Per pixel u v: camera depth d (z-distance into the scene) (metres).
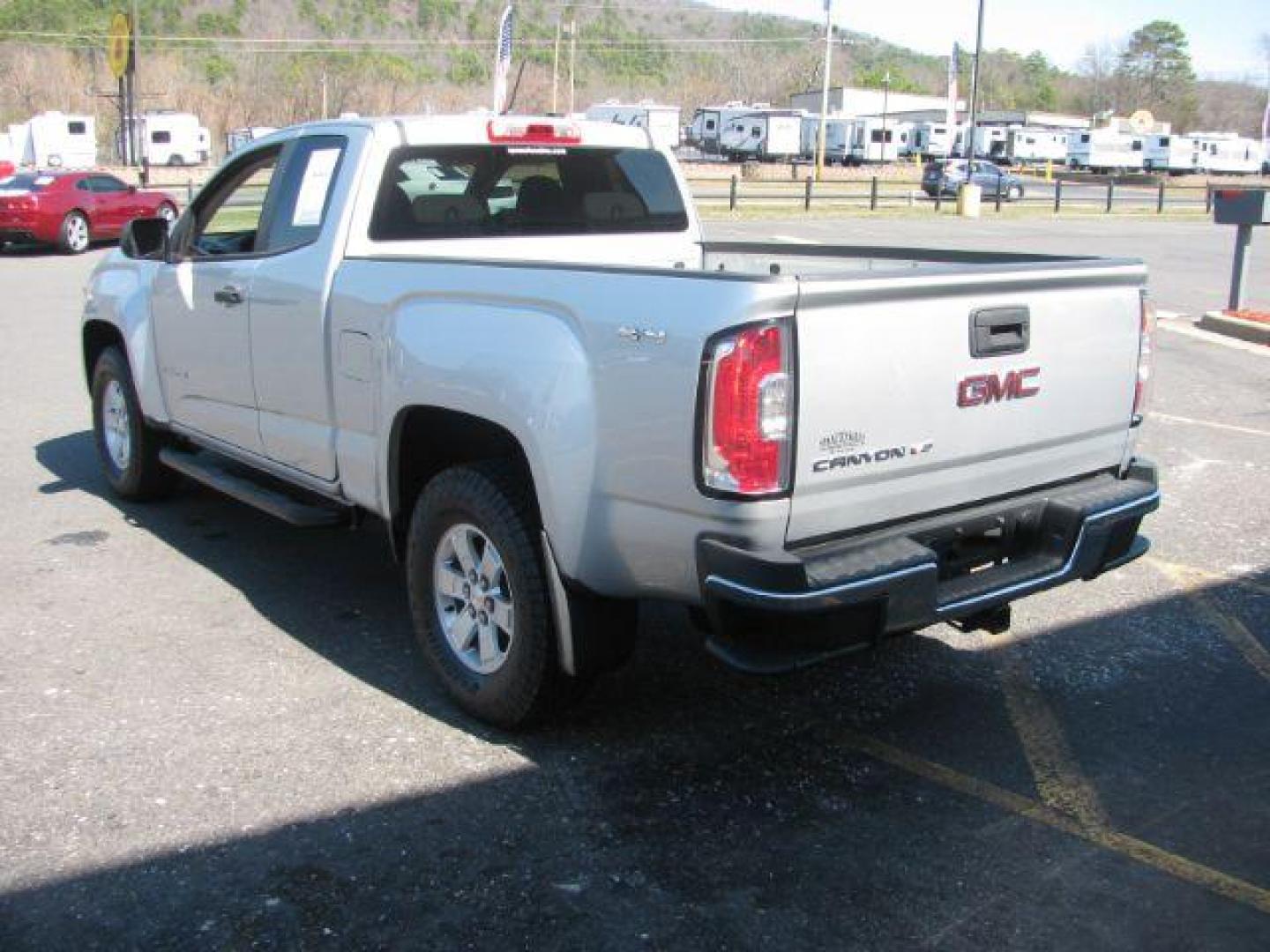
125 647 4.94
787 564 3.30
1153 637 5.15
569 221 5.52
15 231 21.55
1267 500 7.19
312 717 4.34
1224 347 12.85
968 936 3.16
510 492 3.98
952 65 55.34
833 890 3.35
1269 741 4.24
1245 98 157.25
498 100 19.00
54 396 9.98
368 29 185.75
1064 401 4.07
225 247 5.91
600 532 3.68
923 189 44.19
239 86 81.44
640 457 3.52
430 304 4.21
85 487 7.38
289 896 3.30
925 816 3.74
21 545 6.24
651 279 3.52
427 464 4.61
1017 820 3.72
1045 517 4.05
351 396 4.64
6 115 78.56
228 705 4.42
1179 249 24.53
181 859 3.46
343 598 5.53
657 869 3.44
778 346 3.29
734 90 134.50
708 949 3.10
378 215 4.86
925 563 3.51
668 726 4.30
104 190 23.00
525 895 3.31
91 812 3.70
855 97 80.50
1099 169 76.12
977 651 5.00
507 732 4.22
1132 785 3.94
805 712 4.43
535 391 3.77
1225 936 3.18
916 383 3.60
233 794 3.80
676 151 75.56
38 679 4.62
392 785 3.87
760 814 3.73
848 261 5.61
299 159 5.18
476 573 4.22
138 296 6.30
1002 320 3.80
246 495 5.37
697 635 5.12
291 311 4.93
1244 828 3.70
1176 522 6.77
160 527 6.57
